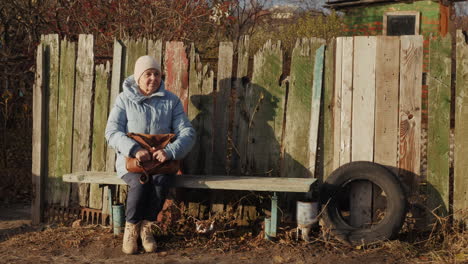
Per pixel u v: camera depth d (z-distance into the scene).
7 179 6.62
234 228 4.41
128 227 3.84
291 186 3.85
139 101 3.97
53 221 4.90
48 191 4.92
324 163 4.35
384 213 4.20
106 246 3.98
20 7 8.27
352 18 12.64
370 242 3.90
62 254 3.86
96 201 4.75
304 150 4.36
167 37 7.45
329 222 4.06
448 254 3.71
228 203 4.52
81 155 4.80
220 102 4.51
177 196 4.59
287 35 14.05
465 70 4.05
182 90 4.59
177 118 4.09
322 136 4.35
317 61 4.31
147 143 3.81
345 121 4.27
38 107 4.86
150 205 3.91
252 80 4.46
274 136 4.43
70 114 4.83
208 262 3.64
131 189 3.81
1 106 7.99
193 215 4.57
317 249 3.88
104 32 7.57
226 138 4.50
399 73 4.16
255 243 4.03
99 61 6.37
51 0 8.34
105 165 4.73
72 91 4.82
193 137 4.02
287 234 4.08
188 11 7.74
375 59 4.20
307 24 14.57
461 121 4.07
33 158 4.90
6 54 8.01
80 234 4.35
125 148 3.72
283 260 3.66
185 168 4.59
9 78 8.07
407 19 11.78
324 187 4.14
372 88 4.21
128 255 3.81
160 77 4.05
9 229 4.66
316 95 4.31
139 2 7.47
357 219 4.30
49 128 4.91
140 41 4.64
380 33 12.17
